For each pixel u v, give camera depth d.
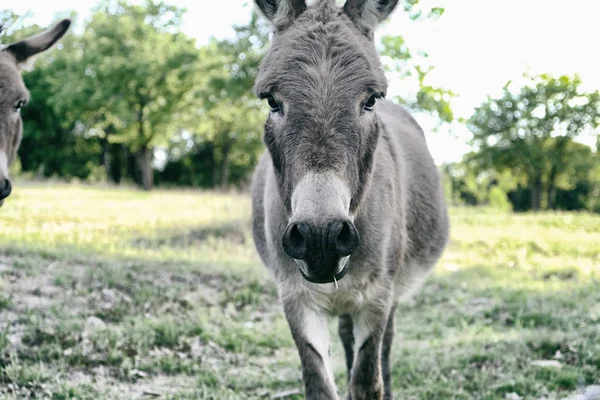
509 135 45.22
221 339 5.24
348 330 4.31
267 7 2.79
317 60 2.49
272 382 4.53
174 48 34.12
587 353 4.75
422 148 4.57
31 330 4.82
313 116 2.40
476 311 6.44
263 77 2.57
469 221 16.17
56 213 12.97
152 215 13.46
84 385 4.17
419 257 4.29
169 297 6.19
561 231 14.23
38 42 5.01
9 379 4.14
